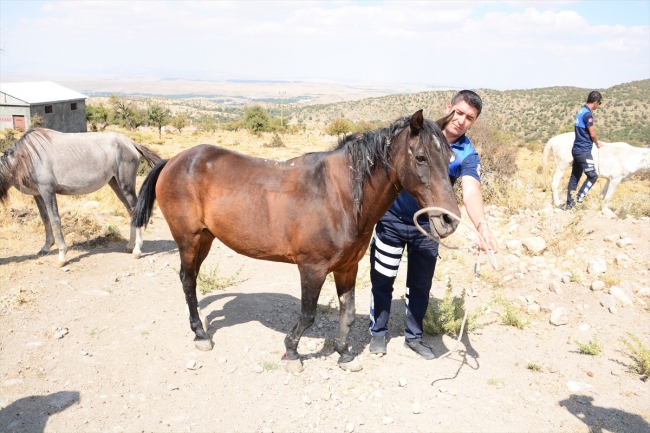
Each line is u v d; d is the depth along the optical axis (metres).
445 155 3.02
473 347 4.52
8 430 3.21
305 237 3.59
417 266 4.14
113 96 64.06
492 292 5.77
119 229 8.63
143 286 5.94
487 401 3.65
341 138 3.73
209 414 3.47
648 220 7.32
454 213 2.95
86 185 6.81
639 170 9.33
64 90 47.72
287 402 3.63
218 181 3.96
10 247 7.10
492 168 12.90
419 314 4.31
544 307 5.23
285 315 5.16
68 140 6.62
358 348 4.49
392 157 3.25
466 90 3.65
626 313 5.04
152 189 4.57
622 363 4.19
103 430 3.26
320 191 3.55
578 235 6.91
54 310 5.09
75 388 3.71
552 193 10.95
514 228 7.68
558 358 4.30
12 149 6.24
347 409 3.57
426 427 3.35
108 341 4.46
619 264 6.02
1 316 4.87
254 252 3.96
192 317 4.36
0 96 41.16
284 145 44.56
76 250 7.21
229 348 4.40
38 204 6.80
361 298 5.70
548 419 3.45
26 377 3.83
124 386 3.77
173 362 4.14
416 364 4.20
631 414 3.51
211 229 4.12
